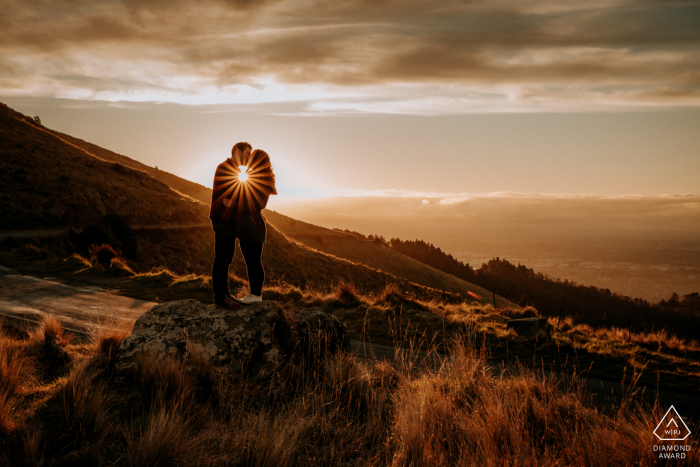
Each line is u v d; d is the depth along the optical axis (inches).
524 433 135.0
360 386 168.7
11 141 2021.4
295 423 136.9
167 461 109.3
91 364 167.3
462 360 195.9
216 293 176.4
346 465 120.6
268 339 170.4
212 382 150.0
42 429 119.6
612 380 289.1
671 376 305.4
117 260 844.6
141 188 2202.3
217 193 171.5
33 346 199.0
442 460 116.6
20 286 601.6
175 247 1817.2
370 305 555.2
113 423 127.1
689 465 117.0
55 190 1707.7
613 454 123.6
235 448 119.9
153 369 145.8
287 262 2018.9
